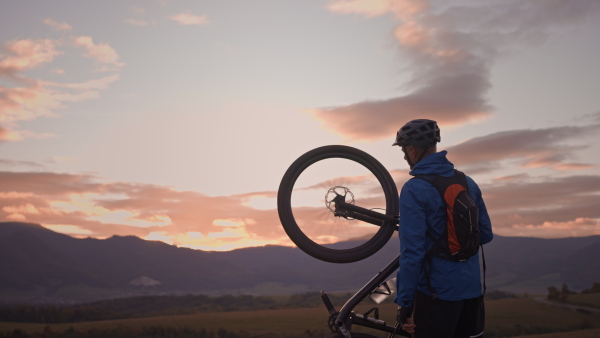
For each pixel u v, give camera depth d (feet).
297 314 603.26
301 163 12.90
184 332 454.81
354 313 11.98
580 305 486.38
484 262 11.76
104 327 504.43
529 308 469.16
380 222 12.61
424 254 10.45
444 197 10.64
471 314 11.23
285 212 12.70
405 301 10.47
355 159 13.14
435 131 11.46
